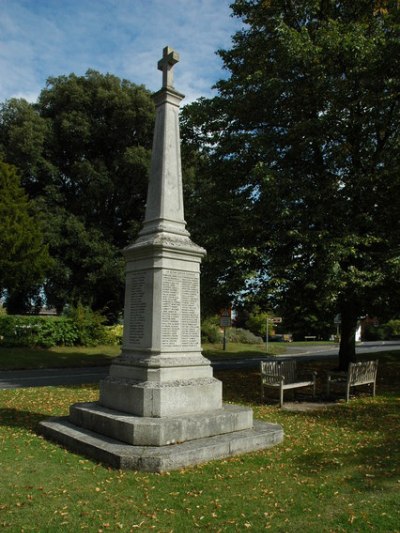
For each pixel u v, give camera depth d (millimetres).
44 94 34969
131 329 8195
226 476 6070
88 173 33156
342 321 17188
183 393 7500
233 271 14883
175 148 8734
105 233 34312
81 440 7012
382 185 14656
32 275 29125
